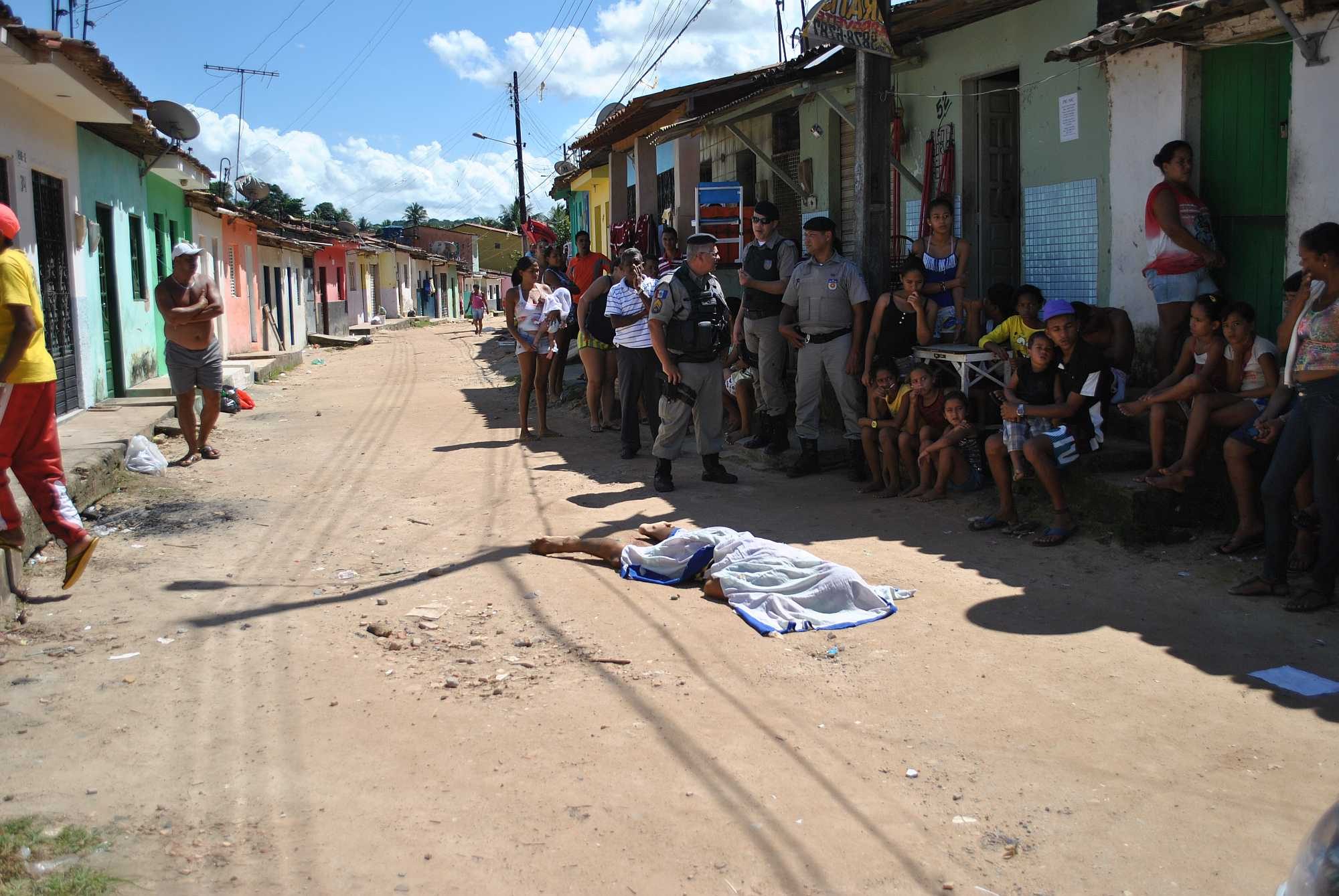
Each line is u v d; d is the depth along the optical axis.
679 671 4.57
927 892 2.99
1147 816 3.37
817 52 9.72
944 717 4.08
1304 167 6.52
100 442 8.93
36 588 5.86
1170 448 6.62
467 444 10.98
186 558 6.51
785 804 3.45
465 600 5.60
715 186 12.94
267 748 3.86
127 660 4.75
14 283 5.26
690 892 2.98
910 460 7.61
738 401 9.90
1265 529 5.35
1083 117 8.34
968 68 9.60
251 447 10.96
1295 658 4.58
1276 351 5.94
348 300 39.94
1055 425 6.43
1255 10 6.61
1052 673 4.48
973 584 5.67
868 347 7.87
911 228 10.71
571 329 13.88
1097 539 6.27
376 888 2.99
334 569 6.27
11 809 3.41
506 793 3.52
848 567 5.80
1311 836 2.26
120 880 3.01
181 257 9.53
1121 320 7.49
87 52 9.30
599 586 5.78
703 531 6.11
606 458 9.84
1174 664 4.54
